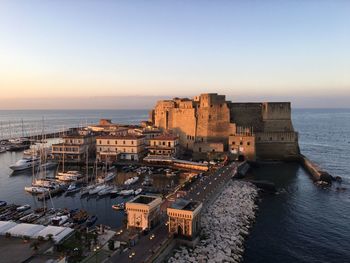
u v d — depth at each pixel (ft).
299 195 336.29
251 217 267.39
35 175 425.28
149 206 210.79
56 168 466.70
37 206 295.69
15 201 313.94
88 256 174.29
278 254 212.02
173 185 354.33
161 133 587.68
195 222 207.10
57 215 256.93
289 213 284.20
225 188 331.36
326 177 382.01
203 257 190.19
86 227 228.43
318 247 222.48
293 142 511.81
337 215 281.13
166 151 487.61
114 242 193.67
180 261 184.44
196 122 548.31
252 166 469.16
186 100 635.25
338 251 217.36
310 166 432.25
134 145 485.15
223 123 528.22
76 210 274.16
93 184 351.67
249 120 545.85
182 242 201.87
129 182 361.92
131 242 188.55
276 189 356.79
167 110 620.08
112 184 354.54
